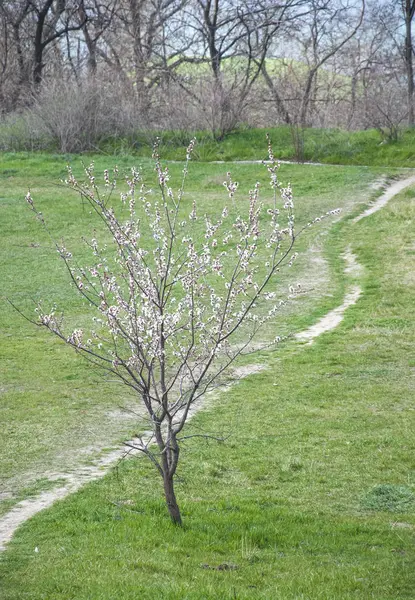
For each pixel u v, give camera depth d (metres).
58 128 43.94
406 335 18.05
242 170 38.62
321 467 11.48
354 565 8.00
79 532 8.88
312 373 15.97
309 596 6.99
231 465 11.68
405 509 9.99
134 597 6.85
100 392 15.51
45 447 12.52
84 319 20.80
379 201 32.31
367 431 12.82
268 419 13.55
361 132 44.16
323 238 27.48
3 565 7.92
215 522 9.26
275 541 8.76
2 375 16.55
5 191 35.78
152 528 8.94
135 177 10.03
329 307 20.83
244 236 9.60
